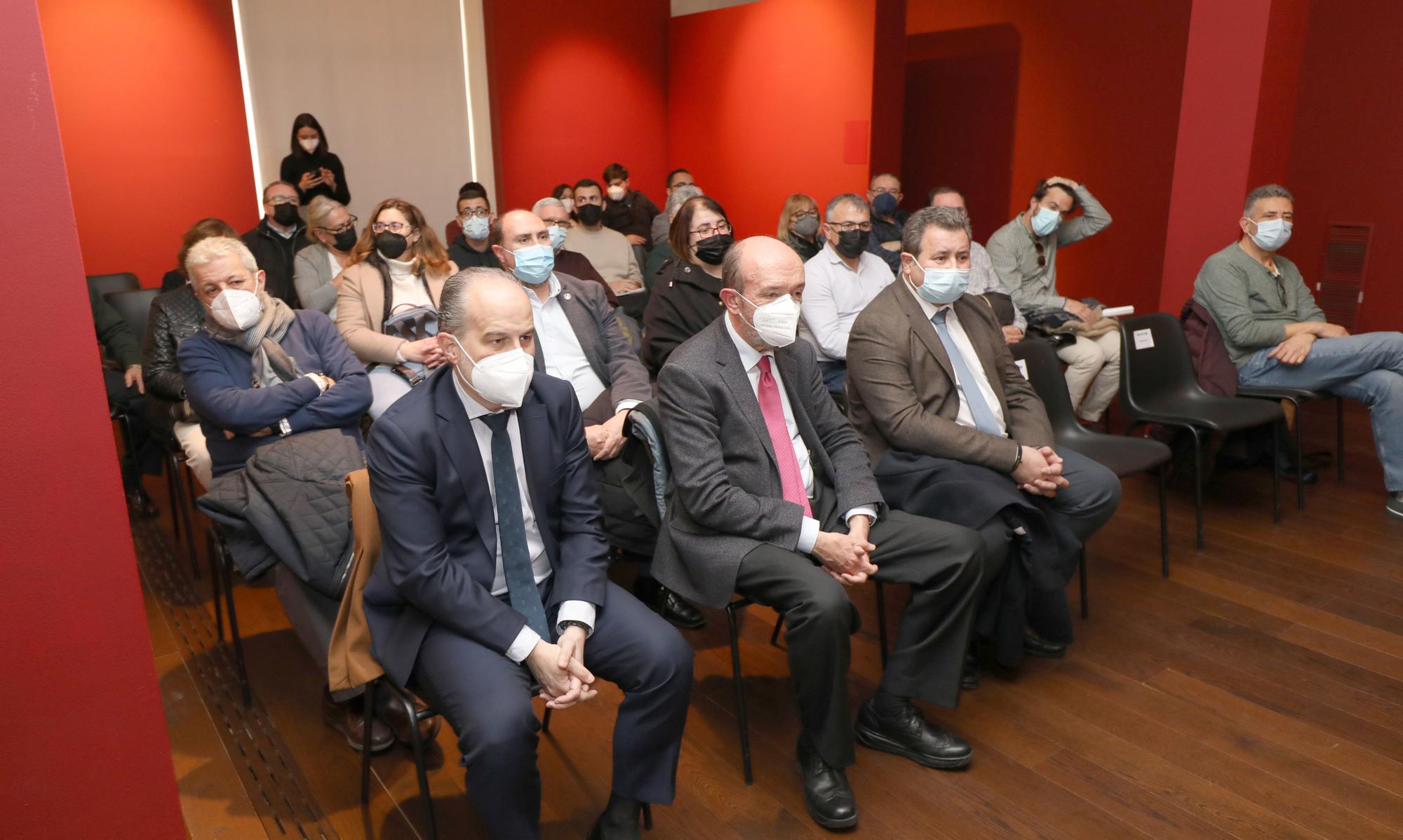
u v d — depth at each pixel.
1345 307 5.16
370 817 1.99
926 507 2.41
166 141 5.44
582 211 5.24
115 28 5.18
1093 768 2.13
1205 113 4.03
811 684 1.93
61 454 1.39
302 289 3.91
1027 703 2.39
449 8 6.97
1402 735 2.24
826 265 3.62
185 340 2.56
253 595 2.98
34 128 1.31
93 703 1.48
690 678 1.79
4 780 1.43
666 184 7.91
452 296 1.69
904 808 2.00
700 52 7.29
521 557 1.82
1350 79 4.98
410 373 3.20
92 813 1.51
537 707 2.40
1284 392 3.58
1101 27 5.99
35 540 1.39
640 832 1.89
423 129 7.06
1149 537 3.38
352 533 2.04
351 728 2.22
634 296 4.55
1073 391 4.26
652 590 2.80
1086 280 6.38
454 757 2.20
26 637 1.41
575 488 1.89
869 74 5.96
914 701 2.41
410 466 1.70
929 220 2.50
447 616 1.69
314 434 2.25
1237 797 2.03
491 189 7.41
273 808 2.01
